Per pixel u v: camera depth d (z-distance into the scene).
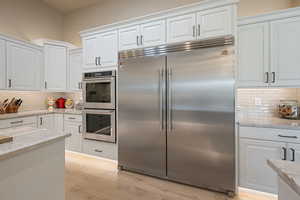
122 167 2.71
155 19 2.45
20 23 3.60
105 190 2.15
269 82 2.12
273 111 2.45
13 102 3.23
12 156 0.94
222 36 2.04
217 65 2.06
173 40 2.33
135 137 2.58
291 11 1.99
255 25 2.17
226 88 2.02
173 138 2.31
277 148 1.88
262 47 2.15
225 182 2.04
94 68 3.02
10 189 0.96
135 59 2.56
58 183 1.27
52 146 1.22
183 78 2.24
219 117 2.06
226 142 2.03
